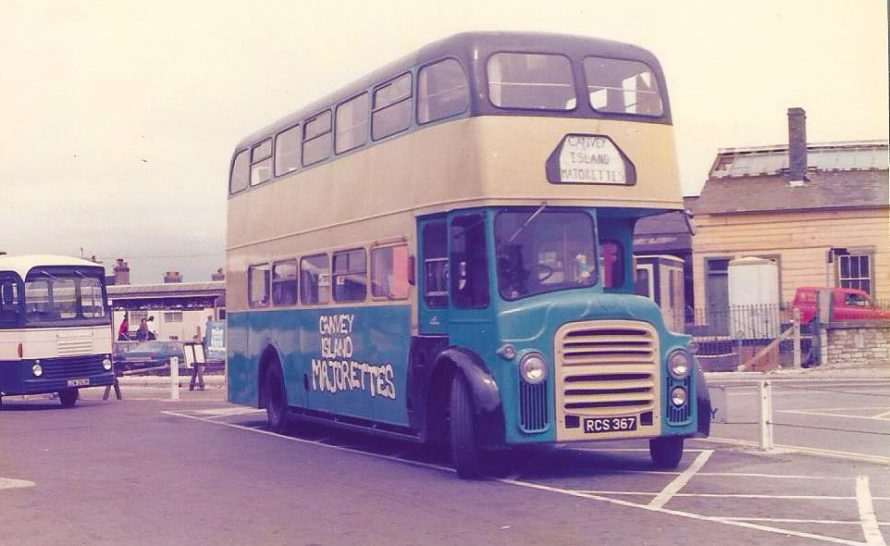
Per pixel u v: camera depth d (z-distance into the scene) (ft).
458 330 38.86
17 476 41.75
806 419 57.31
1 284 78.23
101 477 40.93
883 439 49.08
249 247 61.82
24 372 77.10
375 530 29.53
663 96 40.78
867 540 27.07
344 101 49.19
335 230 49.78
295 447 51.16
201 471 42.24
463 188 38.52
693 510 31.55
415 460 45.44
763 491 34.83
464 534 28.71
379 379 45.32
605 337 37.01
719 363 95.30
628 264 41.45
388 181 44.45
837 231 116.16
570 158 38.52
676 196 40.34
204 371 122.93
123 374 121.90
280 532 29.53
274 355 58.39
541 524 29.84
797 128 118.73
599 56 39.83
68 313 79.77
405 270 42.83
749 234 118.83
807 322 101.35
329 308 50.52
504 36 39.06
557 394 36.52
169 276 221.46
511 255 37.42
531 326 36.68
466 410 37.91
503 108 38.19
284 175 56.65
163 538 28.99
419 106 42.01
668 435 37.78
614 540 27.48
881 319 98.17
